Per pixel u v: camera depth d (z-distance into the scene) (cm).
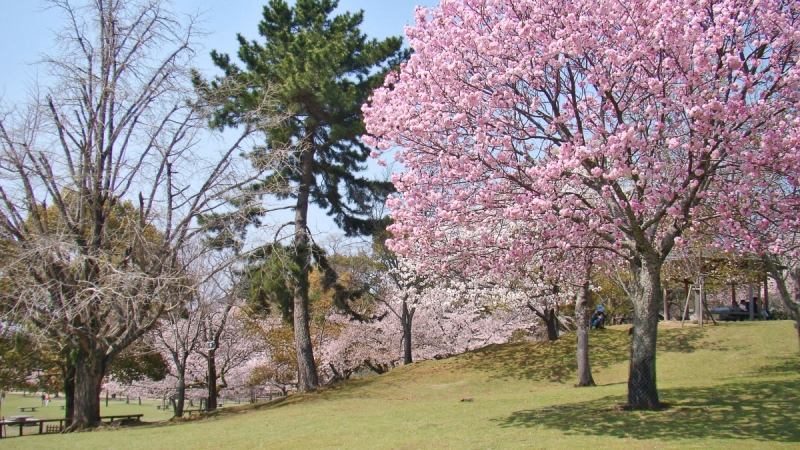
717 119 777
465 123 942
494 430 955
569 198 880
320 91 1761
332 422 1229
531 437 862
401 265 2377
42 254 1330
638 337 1034
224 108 1862
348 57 1973
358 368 3647
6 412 3906
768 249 908
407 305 2638
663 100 823
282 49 1958
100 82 1530
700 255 1748
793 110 866
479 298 2188
